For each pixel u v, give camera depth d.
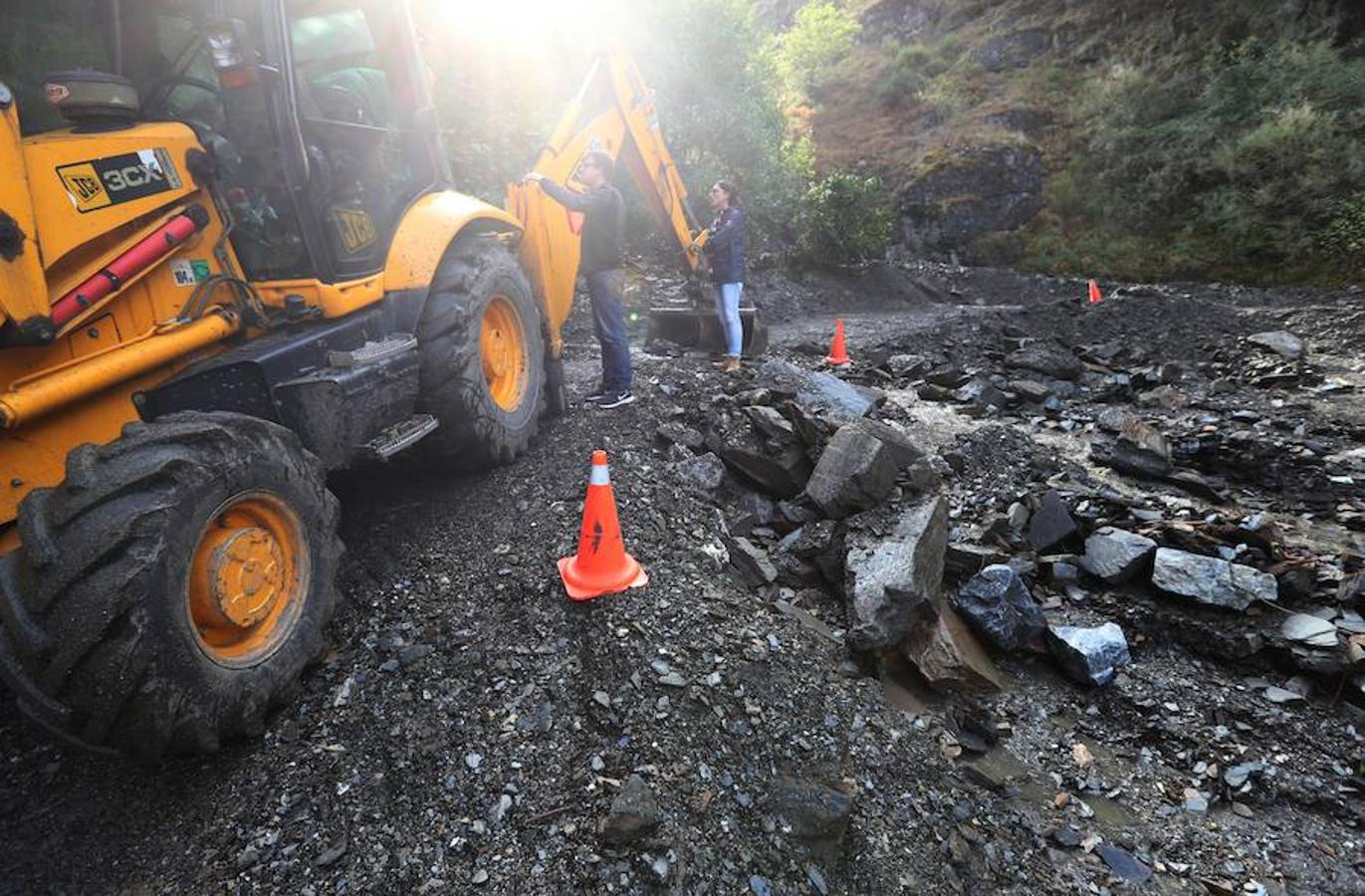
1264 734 3.32
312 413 2.98
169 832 2.31
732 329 6.81
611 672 2.78
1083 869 2.69
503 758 2.52
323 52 3.70
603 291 5.05
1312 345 9.20
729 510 4.39
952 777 2.91
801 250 15.32
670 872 2.17
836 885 2.36
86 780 2.46
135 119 2.78
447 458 4.02
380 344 3.39
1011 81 21.56
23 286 2.21
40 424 2.38
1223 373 8.24
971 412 6.86
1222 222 16.23
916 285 16.14
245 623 2.44
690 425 5.05
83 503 2.05
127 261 2.57
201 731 2.24
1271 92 16.83
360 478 4.21
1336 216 14.95
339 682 2.80
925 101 21.73
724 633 3.05
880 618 3.41
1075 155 18.94
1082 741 3.37
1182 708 3.46
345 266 3.38
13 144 2.20
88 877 2.20
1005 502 4.86
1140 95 18.55
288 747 2.56
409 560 3.48
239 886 2.15
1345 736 3.28
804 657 3.14
